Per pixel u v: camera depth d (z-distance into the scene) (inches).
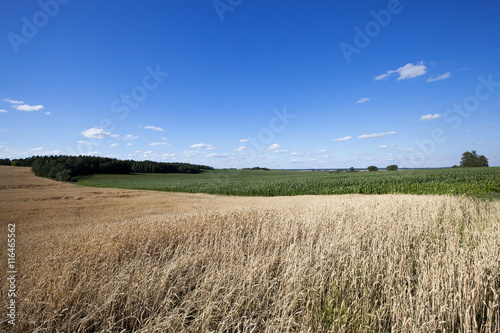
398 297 114.2
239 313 109.7
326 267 138.7
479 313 111.0
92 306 108.6
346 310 109.6
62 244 191.8
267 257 157.1
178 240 201.8
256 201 741.9
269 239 196.9
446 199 411.2
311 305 115.6
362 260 145.9
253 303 114.8
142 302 113.0
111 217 463.2
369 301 117.6
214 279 128.0
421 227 230.2
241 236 216.5
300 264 134.3
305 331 96.3
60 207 611.2
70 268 133.5
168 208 601.0
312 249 169.2
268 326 97.9
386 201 425.4
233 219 261.3
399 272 135.8
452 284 122.6
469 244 189.5
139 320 105.6
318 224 244.8
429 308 106.3
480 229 226.2
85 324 102.7
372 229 217.5
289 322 97.5
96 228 267.6
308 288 118.7
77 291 115.0
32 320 100.0
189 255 154.9
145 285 117.5
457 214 292.4
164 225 238.1
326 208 336.2
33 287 114.3
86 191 1114.1
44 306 109.9
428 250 178.1
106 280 125.9
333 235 203.0
